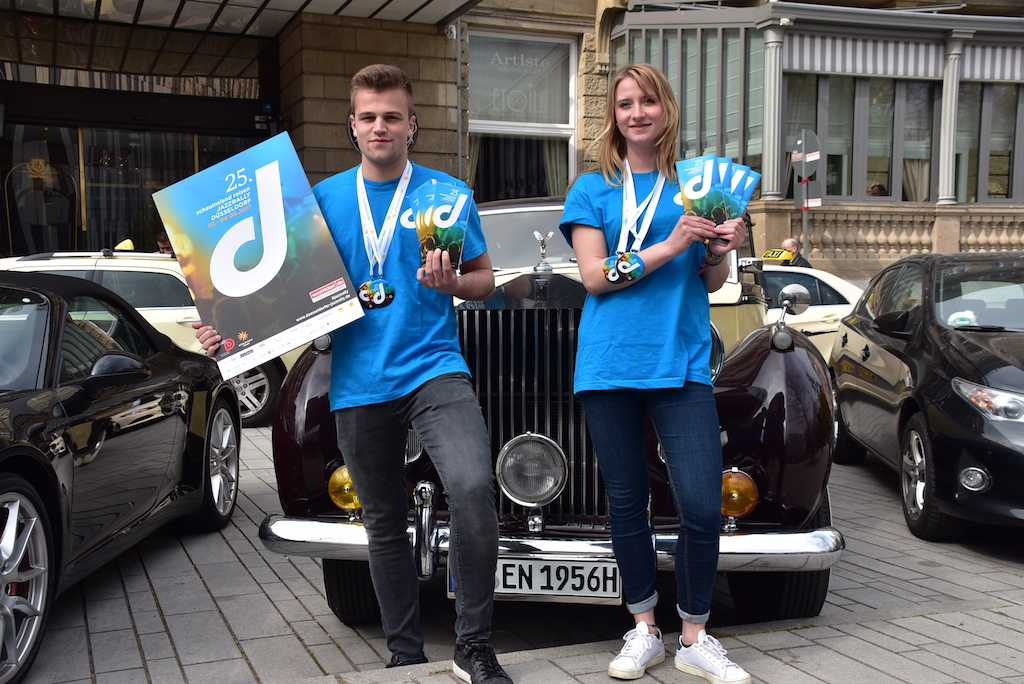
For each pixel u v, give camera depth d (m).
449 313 2.70
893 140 14.78
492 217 4.74
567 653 2.92
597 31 13.28
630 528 2.74
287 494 3.32
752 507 3.13
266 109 11.58
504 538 3.09
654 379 2.57
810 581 3.37
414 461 3.26
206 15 10.59
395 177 2.67
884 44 14.41
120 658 3.29
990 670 2.79
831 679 2.68
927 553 4.79
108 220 11.05
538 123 13.23
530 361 3.30
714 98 13.80
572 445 3.28
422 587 4.25
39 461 3.22
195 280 2.61
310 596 3.99
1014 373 4.66
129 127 11.05
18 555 3.03
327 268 2.57
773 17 13.47
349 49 10.94
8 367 3.58
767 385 3.28
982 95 15.23
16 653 3.01
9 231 10.63
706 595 2.67
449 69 11.50
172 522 4.94
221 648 3.40
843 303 9.16
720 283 2.73
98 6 10.19
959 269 5.82
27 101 10.57
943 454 4.78
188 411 4.67
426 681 2.59
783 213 13.89
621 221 2.66
